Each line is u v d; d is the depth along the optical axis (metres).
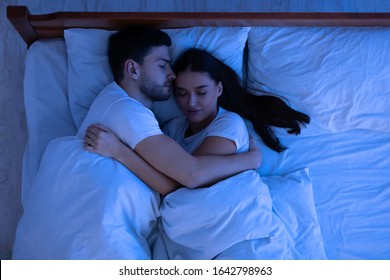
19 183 1.83
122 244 1.24
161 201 1.42
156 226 1.44
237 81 1.60
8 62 1.93
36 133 1.57
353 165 1.67
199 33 1.58
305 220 1.47
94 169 1.29
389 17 1.59
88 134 1.32
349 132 1.71
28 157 1.58
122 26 1.56
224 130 1.42
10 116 1.88
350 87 1.61
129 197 1.29
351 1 2.09
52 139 1.53
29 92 1.59
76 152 1.31
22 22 1.48
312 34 1.62
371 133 1.71
